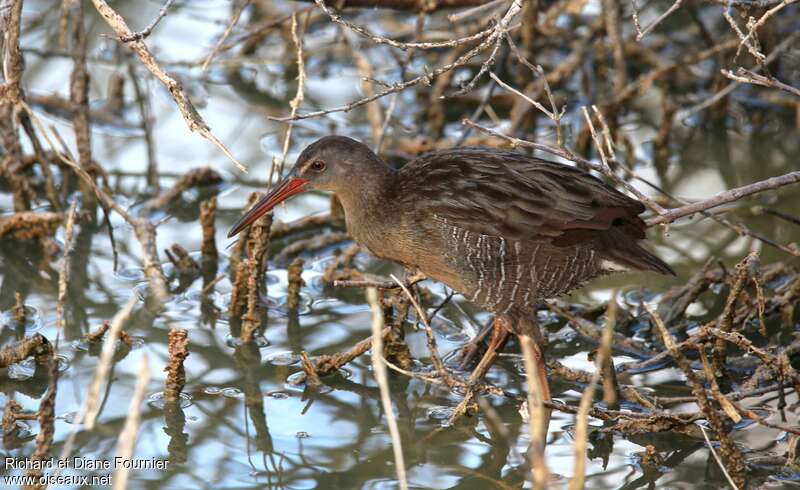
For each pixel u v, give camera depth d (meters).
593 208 9.11
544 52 15.20
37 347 9.74
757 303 10.13
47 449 8.41
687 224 12.50
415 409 9.54
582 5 14.33
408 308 10.09
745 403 9.42
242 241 11.63
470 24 14.58
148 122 13.98
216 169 13.41
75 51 12.88
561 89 14.91
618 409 9.36
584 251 9.27
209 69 15.12
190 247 12.05
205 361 10.12
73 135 13.84
